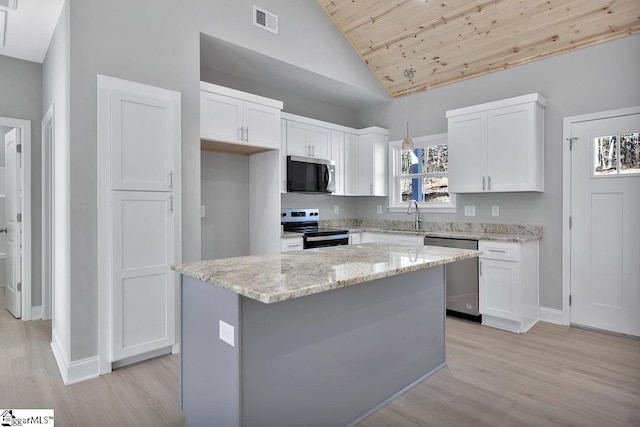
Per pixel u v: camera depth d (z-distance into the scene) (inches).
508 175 140.9
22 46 127.8
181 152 113.7
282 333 64.3
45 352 111.0
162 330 105.7
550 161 142.3
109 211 96.7
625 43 126.3
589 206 133.7
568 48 137.3
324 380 71.4
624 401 83.8
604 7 121.0
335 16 163.2
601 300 131.6
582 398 85.4
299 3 152.6
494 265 133.6
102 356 96.7
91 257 96.2
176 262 108.3
